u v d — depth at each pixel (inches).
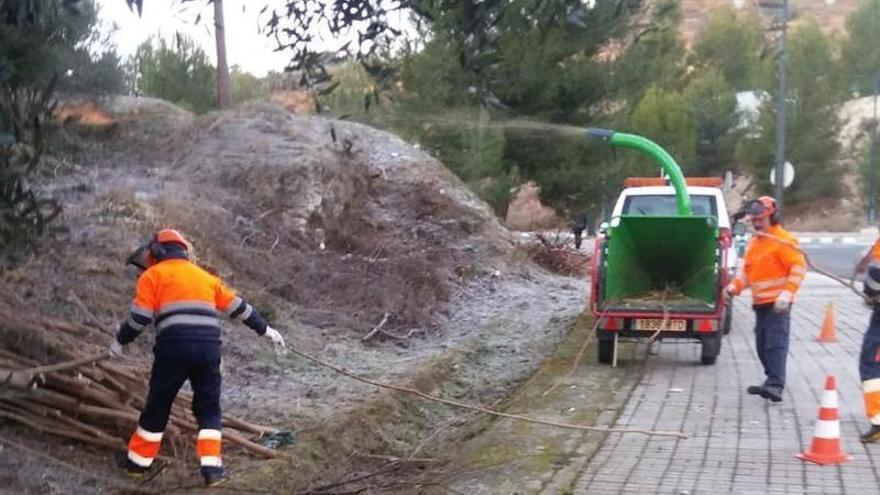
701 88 1494.8
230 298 265.3
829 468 266.8
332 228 550.6
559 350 458.3
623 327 411.2
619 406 344.2
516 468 272.4
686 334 409.4
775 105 1424.7
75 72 364.8
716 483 254.1
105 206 416.2
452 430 340.5
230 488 251.9
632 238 423.2
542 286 642.8
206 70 794.2
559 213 1151.0
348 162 596.7
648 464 273.0
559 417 329.7
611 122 1083.9
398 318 475.2
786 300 336.2
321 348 411.8
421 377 383.2
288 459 277.9
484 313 547.8
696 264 423.2
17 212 199.3
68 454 255.6
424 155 715.4
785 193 1905.8
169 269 256.4
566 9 166.7
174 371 250.1
